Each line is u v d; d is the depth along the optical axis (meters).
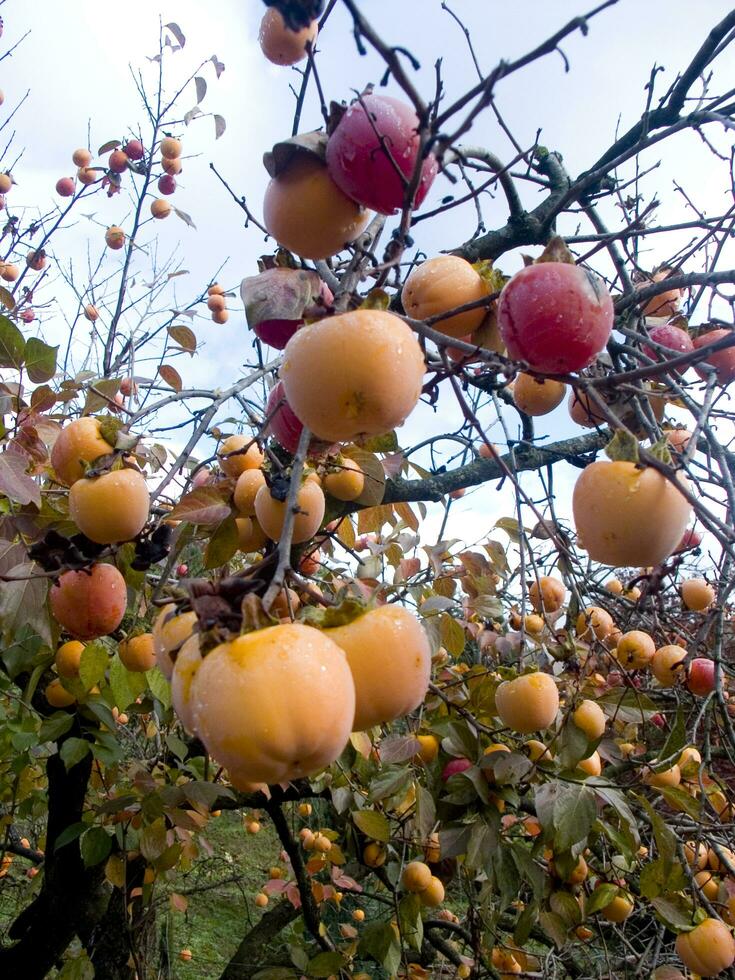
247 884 2.66
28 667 1.05
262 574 0.46
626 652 1.15
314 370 0.47
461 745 1.06
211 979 2.15
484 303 0.56
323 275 0.66
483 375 0.62
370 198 0.54
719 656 0.76
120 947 1.43
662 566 0.60
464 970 1.50
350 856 1.68
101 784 1.47
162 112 1.83
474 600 1.26
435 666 1.35
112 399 0.94
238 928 2.46
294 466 0.48
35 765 1.59
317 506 0.72
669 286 0.68
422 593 1.33
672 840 0.90
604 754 1.11
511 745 1.17
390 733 1.32
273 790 1.38
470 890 1.40
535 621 1.26
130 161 1.85
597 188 0.81
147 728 1.55
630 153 0.61
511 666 1.10
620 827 0.99
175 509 0.80
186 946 2.31
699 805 0.89
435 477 1.11
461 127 0.47
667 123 0.77
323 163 0.56
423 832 1.04
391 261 0.50
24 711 1.12
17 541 0.82
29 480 0.77
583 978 1.34
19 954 1.31
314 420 0.48
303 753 0.39
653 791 1.29
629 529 0.52
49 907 1.32
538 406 0.77
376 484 0.89
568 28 0.45
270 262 0.64
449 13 0.65
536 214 0.79
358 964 1.91
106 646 1.00
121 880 1.16
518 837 1.36
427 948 1.66
